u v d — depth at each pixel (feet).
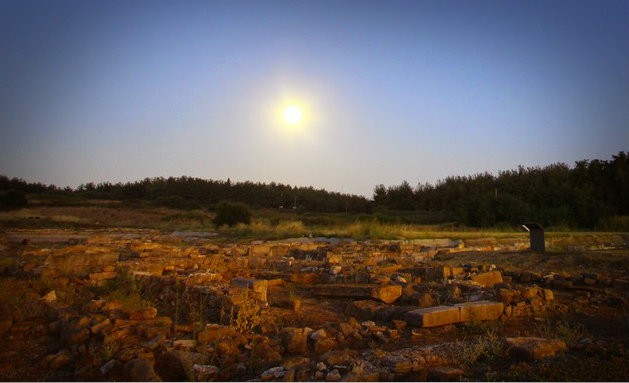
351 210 214.90
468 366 19.01
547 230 107.65
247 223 111.65
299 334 21.47
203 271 39.52
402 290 31.22
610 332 24.54
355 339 22.74
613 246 65.26
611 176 147.02
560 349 20.25
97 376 17.67
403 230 96.94
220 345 20.49
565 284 37.24
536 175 172.55
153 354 19.12
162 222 131.75
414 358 19.16
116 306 25.75
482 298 29.89
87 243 60.80
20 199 157.38
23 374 18.03
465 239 81.30
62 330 21.36
